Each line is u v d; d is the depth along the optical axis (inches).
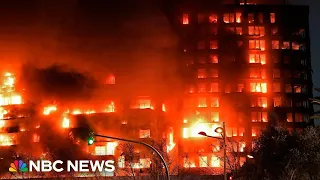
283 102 5674.2
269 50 5743.1
